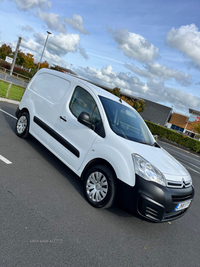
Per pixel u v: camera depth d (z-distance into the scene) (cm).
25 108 520
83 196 360
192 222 423
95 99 382
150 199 283
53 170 426
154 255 275
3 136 511
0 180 322
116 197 309
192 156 2030
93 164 350
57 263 206
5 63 3775
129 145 322
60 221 273
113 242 270
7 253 197
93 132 357
